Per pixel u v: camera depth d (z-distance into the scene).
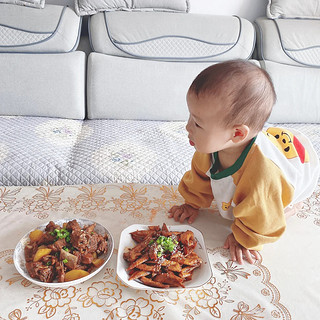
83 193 0.95
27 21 1.53
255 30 1.81
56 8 1.61
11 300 0.61
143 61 1.65
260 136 0.74
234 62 0.66
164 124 1.64
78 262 0.68
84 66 1.64
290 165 0.76
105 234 0.76
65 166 1.19
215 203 0.96
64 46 1.57
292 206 0.89
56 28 1.55
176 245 0.71
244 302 0.63
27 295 0.62
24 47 1.53
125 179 1.16
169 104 1.66
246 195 0.73
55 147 1.30
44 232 0.75
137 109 1.65
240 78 0.63
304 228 0.86
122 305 0.62
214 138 0.67
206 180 0.86
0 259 0.70
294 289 0.67
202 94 0.63
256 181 0.68
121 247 0.71
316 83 1.77
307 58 1.76
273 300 0.64
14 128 1.40
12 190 0.94
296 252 0.77
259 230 0.72
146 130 1.54
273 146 0.77
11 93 1.53
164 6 1.71
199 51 1.67
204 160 0.81
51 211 0.86
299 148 0.85
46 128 1.45
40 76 1.54
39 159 1.19
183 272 0.67
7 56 1.52
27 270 0.66
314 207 0.95
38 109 1.57
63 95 1.57
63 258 0.67
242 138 0.67
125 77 1.62
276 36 1.74
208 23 1.69
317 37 1.77
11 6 1.54
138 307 0.61
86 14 1.67
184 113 1.69
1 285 0.64
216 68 0.65
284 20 1.81
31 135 1.36
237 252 0.75
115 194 0.96
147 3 1.68
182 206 0.90
